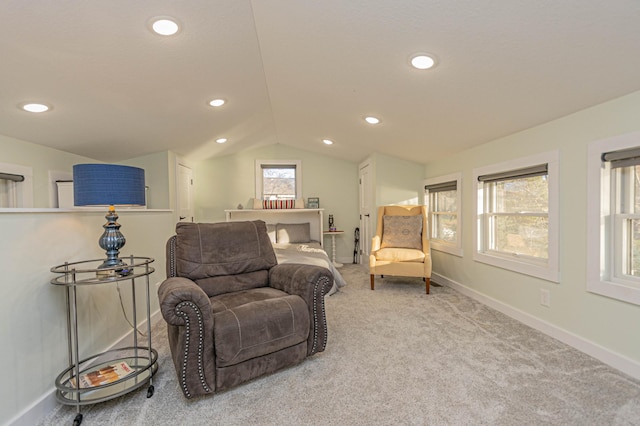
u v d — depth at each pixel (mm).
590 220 2125
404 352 2223
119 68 2088
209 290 2250
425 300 3449
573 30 1484
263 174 5785
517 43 1660
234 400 1709
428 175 4656
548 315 2479
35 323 1577
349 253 5922
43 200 3184
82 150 3541
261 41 2160
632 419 1493
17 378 1463
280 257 3785
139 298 2637
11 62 1808
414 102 2660
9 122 2551
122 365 1931
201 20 1784
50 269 1681
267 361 1860
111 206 1863
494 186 3316
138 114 2918
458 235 3781
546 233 2646
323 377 1922
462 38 1714
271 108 3689
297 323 1957
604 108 2033
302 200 5602
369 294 3691
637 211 1964
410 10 1593
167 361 2145
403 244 4059
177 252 2289
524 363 2035
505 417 1532
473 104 2465
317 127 4082
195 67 2293
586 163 2154
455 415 1557
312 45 2107
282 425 1513
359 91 2674
